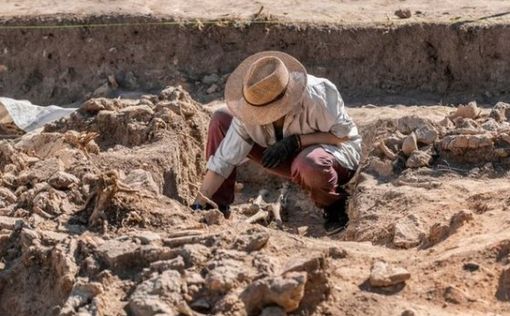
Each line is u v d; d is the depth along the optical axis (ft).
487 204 19.66
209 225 17.88
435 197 20.93
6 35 39.47
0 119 31.63
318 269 14.92
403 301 15.31
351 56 36.91
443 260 16.51
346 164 22.41
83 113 26.76
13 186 21.31
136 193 18.33
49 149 24.81
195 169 26.27
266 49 37.58
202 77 37.81
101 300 14.87
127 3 40.32
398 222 19.36
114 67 38.60
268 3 40.04
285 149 21.75
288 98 21.09
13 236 17.74
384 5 39.37
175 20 38.27
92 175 19.93
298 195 26.32
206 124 27.66
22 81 39.22
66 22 39.06
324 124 21.76
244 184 27.22
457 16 37.17
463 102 35.55
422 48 36.47
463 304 15.35
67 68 38.99
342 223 23.12
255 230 16.29
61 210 18.78
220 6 40.01
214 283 14.73
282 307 14.42
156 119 25.48
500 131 23.16
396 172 23.13
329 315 14.82
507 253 16.39
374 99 35.78
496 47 35.83
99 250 16.08
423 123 24.50
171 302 14.53
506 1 38.88
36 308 16.43
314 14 38.42
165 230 17.58
